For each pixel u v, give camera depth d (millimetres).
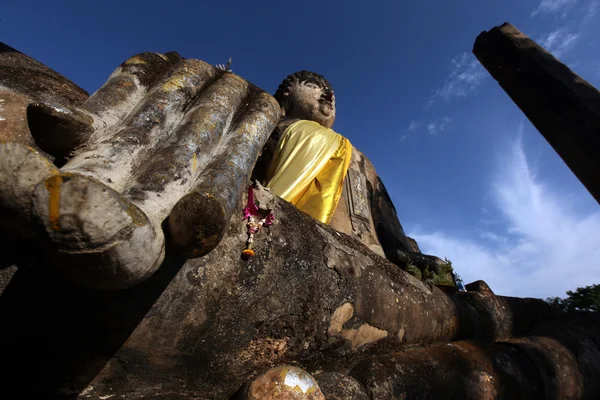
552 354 4953
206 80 3258
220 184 2281
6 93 2781
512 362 4461
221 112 2918
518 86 5879
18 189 1491
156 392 2445
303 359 3033
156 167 2250
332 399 2854
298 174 5262
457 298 5277
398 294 3832
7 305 2008
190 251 1984
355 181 6242
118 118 2699
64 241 1443
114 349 2229
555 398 4570
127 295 2211
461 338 4820
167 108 2781
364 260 3631
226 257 2609
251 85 3555
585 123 4926
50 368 2164
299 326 2932
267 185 5344
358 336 3400
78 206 1390
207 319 2496
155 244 1734
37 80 3068
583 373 5109
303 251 3039
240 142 2811
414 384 3414
